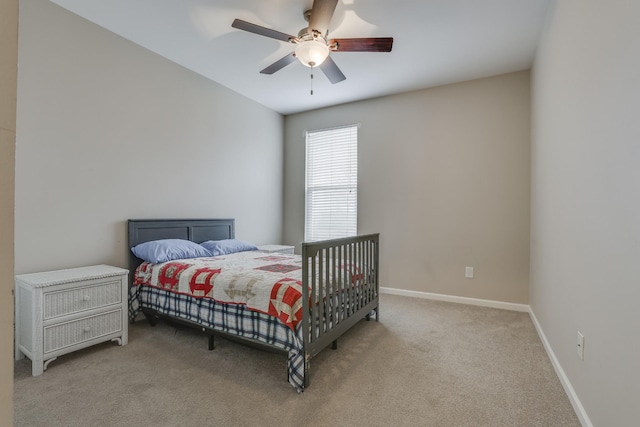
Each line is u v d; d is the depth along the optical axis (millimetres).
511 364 2117
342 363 2121
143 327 2742
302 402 1682
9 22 454
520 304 3305
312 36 2133
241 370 2018
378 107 4082
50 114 2322
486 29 2580
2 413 439
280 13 2402
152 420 1521
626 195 1127
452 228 3639
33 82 2236
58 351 2021
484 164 3482
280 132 4758
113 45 2701
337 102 4289
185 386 1824
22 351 2035
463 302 3566
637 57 1049
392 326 2830
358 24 2508
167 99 3148
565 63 1888
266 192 4492
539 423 1528
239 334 2094
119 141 2760
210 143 3631
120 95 2762
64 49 2393
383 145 4043
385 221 4016
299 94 4004
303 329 1820
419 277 3814
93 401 1668
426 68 3260
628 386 1107
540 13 2379
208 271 2348
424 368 2057
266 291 1990
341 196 4363
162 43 2859
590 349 1453
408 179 3881
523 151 3307
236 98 3973
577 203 1655
